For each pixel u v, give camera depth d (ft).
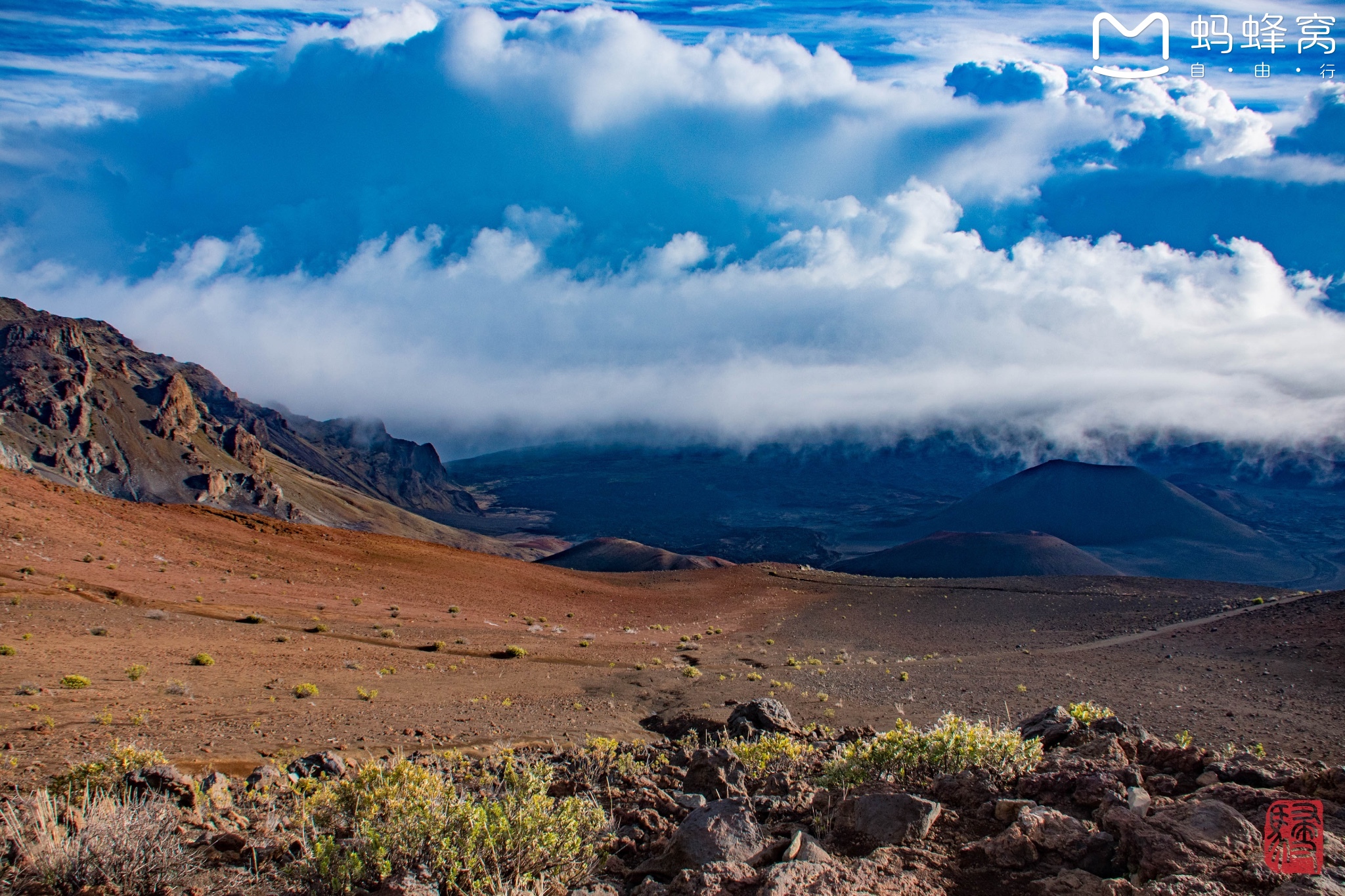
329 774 41.68
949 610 223.92
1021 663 119.44
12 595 105.81
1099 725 32.86
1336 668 90.74
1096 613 197.16
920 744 26.73
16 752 43.52
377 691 85.05
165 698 68.03
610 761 38.34
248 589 151.23
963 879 17.60
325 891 19.12
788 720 61.82
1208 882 15.12
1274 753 49.37
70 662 77.51
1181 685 85.51
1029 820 19.12
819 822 22.84
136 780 27.66
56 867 18.60
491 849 20.12
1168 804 19.97
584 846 22.25
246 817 27.68
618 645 153.89
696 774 33.68
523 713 78.28
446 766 39.73
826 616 218.79
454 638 137.49
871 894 16.48
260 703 71.26
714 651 151.43
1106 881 16.15
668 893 17.57
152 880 19.27
